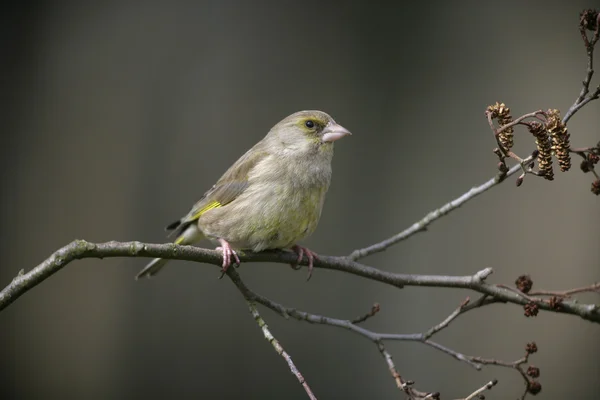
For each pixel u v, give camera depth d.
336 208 12.55
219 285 11.75
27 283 5.85
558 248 12.04
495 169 12.47
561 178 12.28
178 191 12.38
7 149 12.24
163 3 12.94
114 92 12.64
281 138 8.18
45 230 12.16
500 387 11.34
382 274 7.58
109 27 12.80
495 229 12.23
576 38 12.80
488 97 12.85
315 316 7.06
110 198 12.34
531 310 6.90
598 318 6.81
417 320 11.64
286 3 13.12
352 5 13.23
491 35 13.10
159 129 12.60
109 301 11.78
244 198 8.04
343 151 12.79
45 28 12.60
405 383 6.55
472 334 11.60
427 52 13.16
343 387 11.38
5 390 11.44
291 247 8.25
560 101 12.62
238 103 12.82
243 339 11.55
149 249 6.37
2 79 12.36
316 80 13.03
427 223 7.74
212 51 12.95
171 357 11.53
